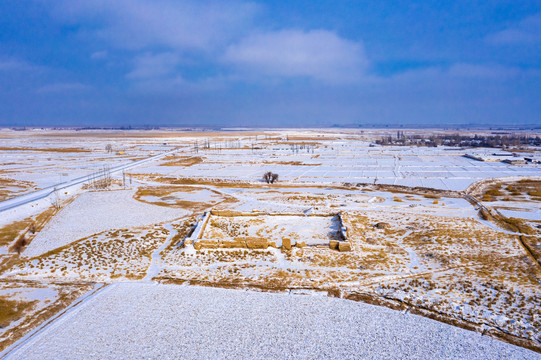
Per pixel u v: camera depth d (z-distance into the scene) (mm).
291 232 48500
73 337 26484
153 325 28031
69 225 54250
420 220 54844
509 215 58812
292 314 29406
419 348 25062
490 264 37531
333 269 37344
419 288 32938
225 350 25094
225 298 32031
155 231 50656
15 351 24844
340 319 28625
